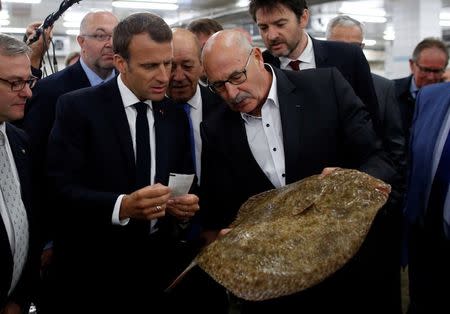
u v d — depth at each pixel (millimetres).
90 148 1776
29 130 2334
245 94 1523
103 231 1799
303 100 1657
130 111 1797
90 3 8633
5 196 1677
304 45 2248
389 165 1642
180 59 2014
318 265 1167
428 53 3164
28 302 1863
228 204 1712
